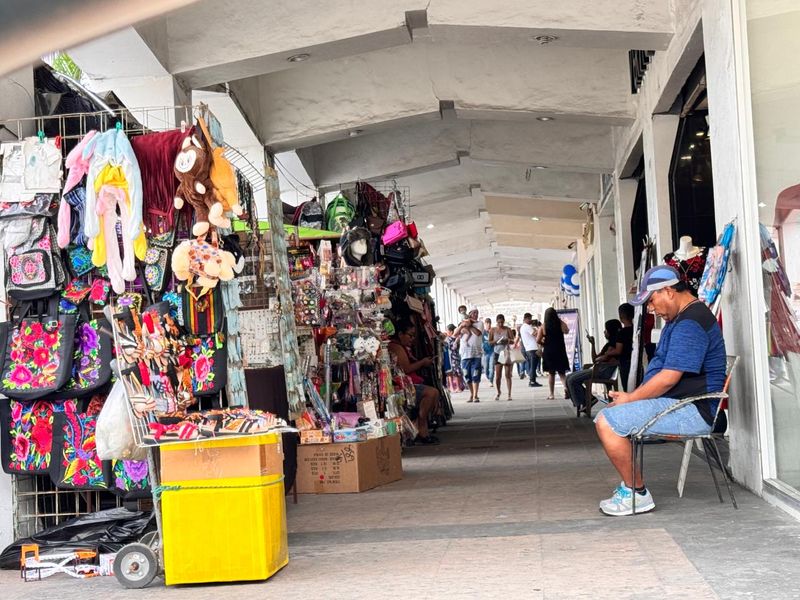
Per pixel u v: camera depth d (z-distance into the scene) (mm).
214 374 4629
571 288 23031
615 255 15602
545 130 12734
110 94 5773
